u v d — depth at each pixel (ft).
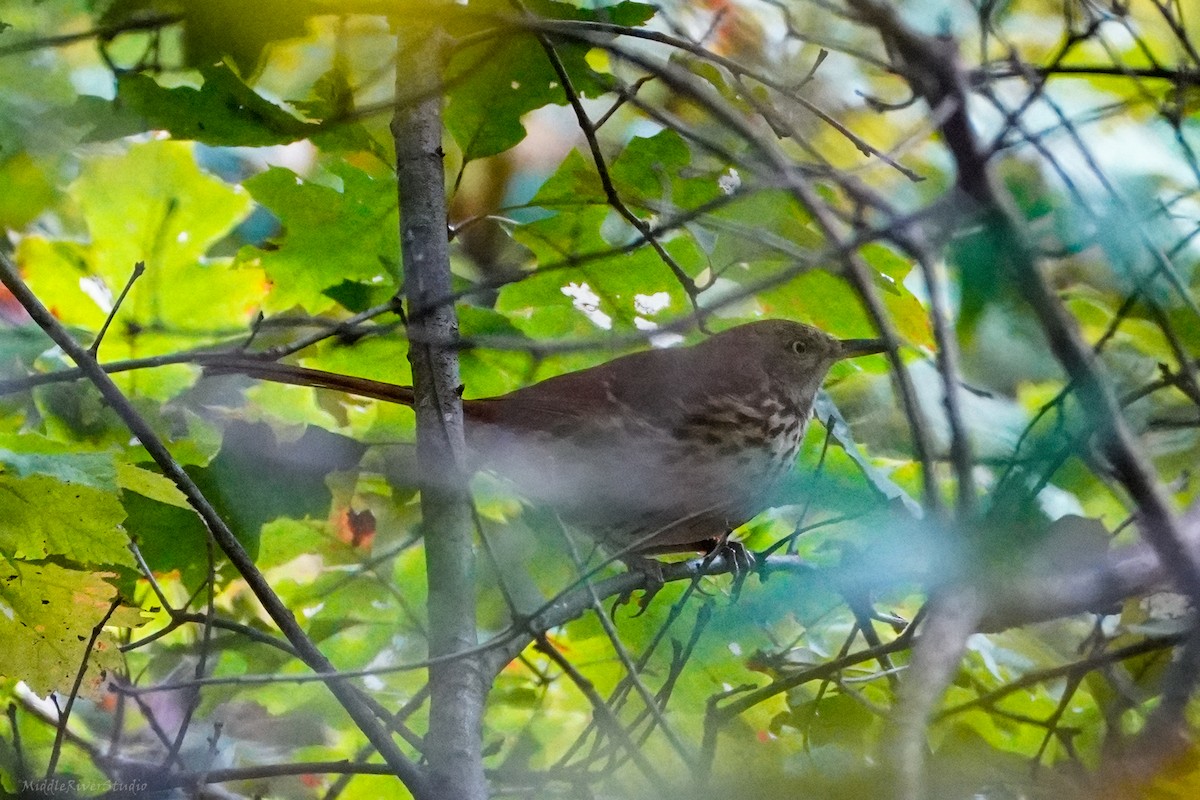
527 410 31.99
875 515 28.09
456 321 25.39
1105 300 28.96
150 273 32.27
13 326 30.35
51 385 29.71
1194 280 28.45
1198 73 22.61
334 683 19.88
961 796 24.03
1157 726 19.19
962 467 16.33
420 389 24.08
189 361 22.99
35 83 32.55
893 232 17.72
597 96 27.50
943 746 25.34
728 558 30.60
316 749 31.96
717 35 30.63
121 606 23.15
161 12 21.31
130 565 22.75
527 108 26.94
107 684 25.80
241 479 28.37
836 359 33.76
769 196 28.48
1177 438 29.66
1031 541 22.44
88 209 32.40
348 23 26.53
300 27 18.74
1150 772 19.13
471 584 22.38
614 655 31.17
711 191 28.37
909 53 19.21
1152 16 30.89
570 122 46.62
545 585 32.35
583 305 31.17
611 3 29.60
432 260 25.11
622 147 34.01
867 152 23.62
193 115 25.68
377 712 20.68
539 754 30.96
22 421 29.60
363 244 30.71
